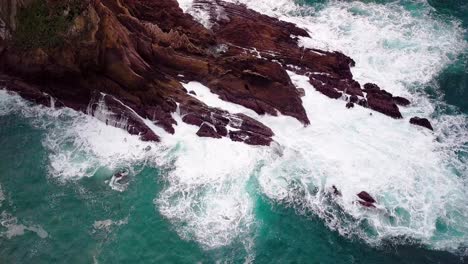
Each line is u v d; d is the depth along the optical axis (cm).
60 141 3238
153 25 3788
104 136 3300
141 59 3534
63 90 3425
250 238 2847
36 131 3278
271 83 3675
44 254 2639
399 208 3102
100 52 3331
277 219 2966
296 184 3161
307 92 3875
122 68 3359
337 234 2928
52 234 2742
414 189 3234
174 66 3719
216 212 2956
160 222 2873
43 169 3077
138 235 2797
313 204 3067
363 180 3241
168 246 2759
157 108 3419
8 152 3136
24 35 3375
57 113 3394
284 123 3562
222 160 3234
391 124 3738
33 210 2853
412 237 2953
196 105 3472
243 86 3647
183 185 3078
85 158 3166
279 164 3269
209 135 3356
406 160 3431
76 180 3042
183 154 3250
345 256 2819
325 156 3369
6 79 3434
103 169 3117
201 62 3744
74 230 2780
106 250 2705
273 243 2838
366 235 2939
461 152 3572
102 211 2895
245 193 3075
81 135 3284
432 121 3834
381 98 3872
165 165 3181
